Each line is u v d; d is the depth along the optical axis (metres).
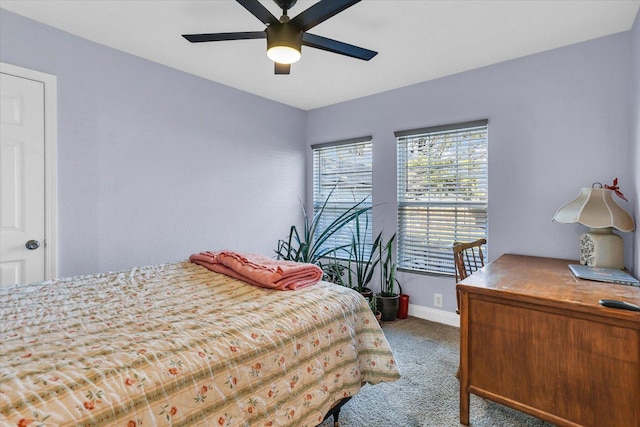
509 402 1.50
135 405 0.80
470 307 1.61
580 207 1.97
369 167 3.50
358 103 3.54
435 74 2.88
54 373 0.80
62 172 2.20
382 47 2.37
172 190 2.79
